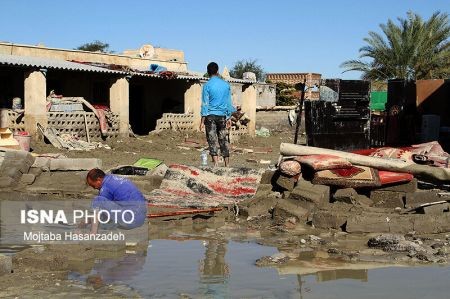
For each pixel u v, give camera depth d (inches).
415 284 228.8
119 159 733.3
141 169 458.9
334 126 551.5
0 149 509.0
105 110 964.6
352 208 347.6
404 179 362.6
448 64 1545.3
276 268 249.6
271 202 365.7
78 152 787.4
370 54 1592.0
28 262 247.1
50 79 1015.0
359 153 422.6
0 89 932.6
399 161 373.7
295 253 275.7
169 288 220.1
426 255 267.3
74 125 896.3
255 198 372.2
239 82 1211.2
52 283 224.5
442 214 326.0
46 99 886.4
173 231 319.9
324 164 366.3
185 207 357.7
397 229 317.4
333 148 551.5
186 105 1153.4
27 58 908.0
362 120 569.9
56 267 246.1
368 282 231.1
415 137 762.8
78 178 423.8
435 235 314.0
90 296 209.5
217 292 216.1
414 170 363.3
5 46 944.9
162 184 406.6
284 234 315.9
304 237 308.5
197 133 1083.9
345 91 558.6
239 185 399.2
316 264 257.0
